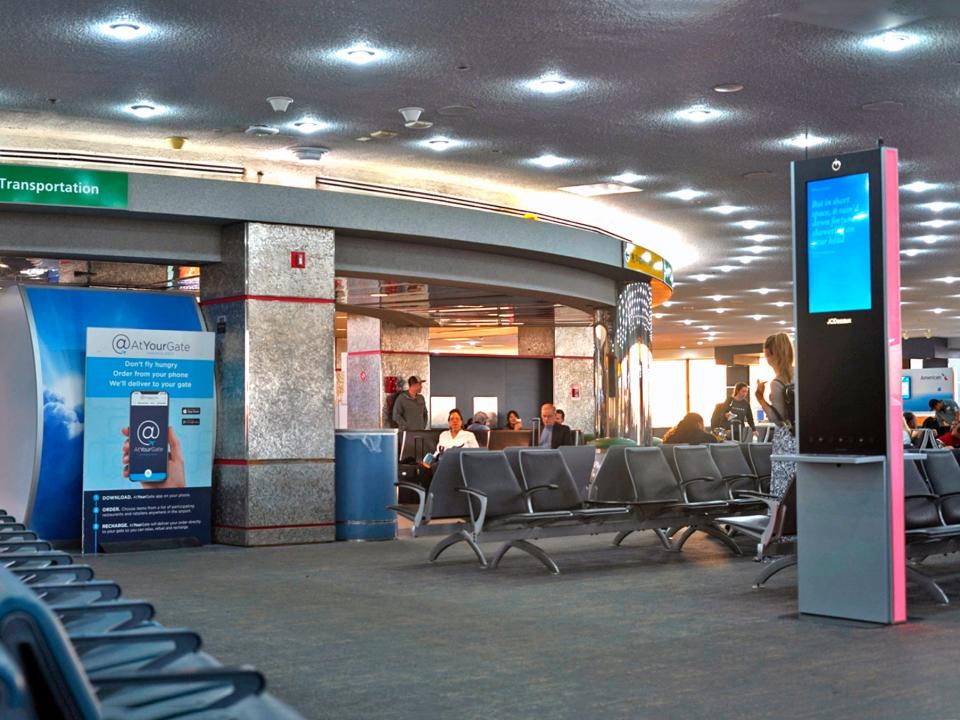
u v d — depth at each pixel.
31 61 9.34
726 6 8.13
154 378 11.54
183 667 2.65
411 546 11.72
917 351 37.66
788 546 8.84
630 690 5.12
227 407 12.13
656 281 18.25
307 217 12.27
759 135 12.01
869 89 10.28
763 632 6.61
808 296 7.06
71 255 11.73
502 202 15.09
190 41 8.89
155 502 11.50
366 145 12.41
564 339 27.11
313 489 12.16
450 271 14.26
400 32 8.71
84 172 11.22
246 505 11.82
